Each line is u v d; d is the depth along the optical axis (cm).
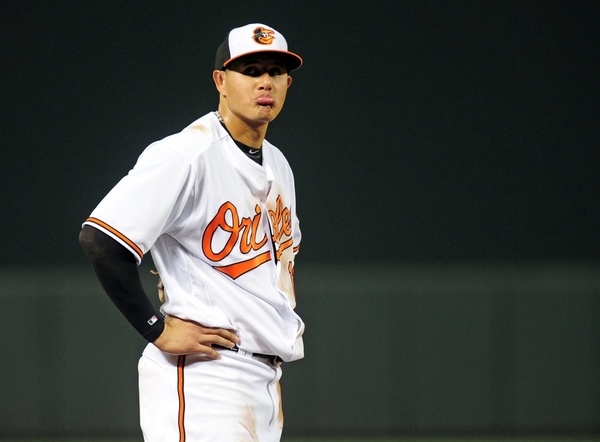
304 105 2484
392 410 2156
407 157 2484
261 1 2489
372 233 2470
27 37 2459
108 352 2136
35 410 2136
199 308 896
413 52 2500
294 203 1057
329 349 2155
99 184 2453
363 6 2497
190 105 2470
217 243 902
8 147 2445
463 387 2159
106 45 2466
